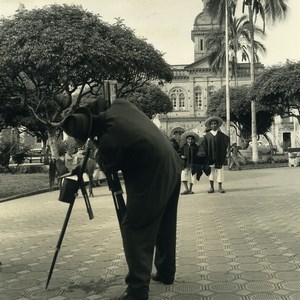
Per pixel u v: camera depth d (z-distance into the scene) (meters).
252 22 30.19
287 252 5.44
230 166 24.47
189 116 59.12
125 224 3.78
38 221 8.70
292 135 57.94
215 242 6.12
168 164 3.77
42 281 4.59
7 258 5.66
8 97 22.41
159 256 4.29
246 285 4.23
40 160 35.34
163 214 4.17
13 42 17.25
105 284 4.42
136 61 19.31
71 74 17.42
